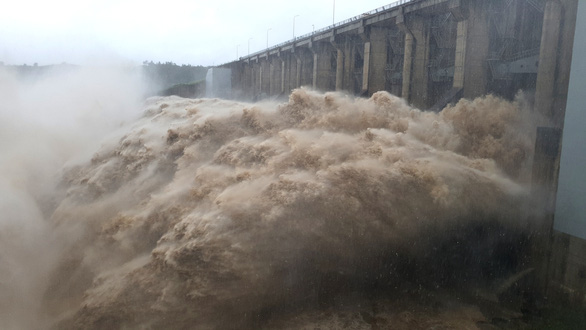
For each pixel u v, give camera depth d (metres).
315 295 13.82
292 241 13.58
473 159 15.88
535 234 13.39
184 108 25.38
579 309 11.80
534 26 26.61
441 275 14.61
